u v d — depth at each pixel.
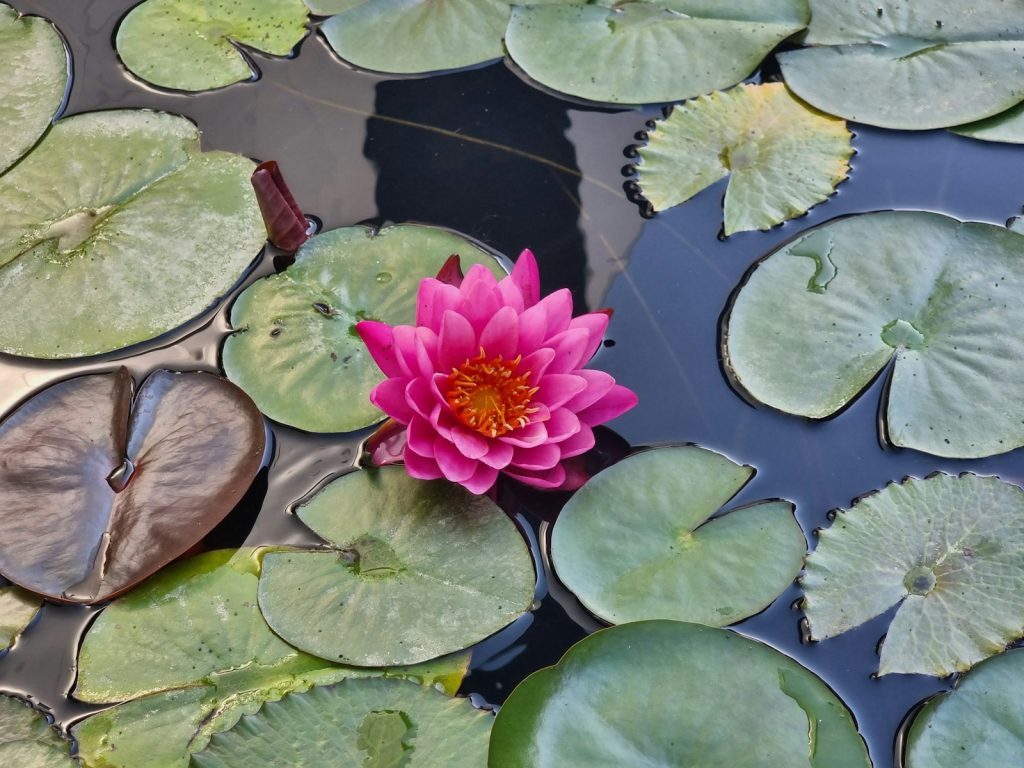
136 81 2.08
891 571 1.35
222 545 1.40
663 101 2.05
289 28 2.21
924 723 1.20
